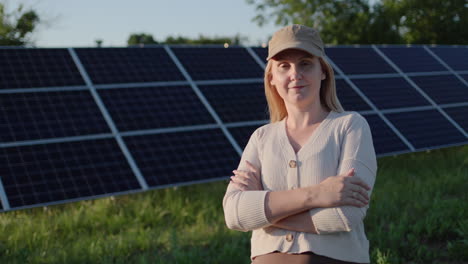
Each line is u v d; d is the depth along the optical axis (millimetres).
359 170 2328
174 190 9227
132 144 8703
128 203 8859
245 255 6406
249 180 2547
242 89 11016
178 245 6582
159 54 11266
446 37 28656
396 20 28562
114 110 9320
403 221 7301
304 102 2443
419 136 11367
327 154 2391
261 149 2596
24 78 9461
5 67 9594
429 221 7242
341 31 29109
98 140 8594
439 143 11383
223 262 6207
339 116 2479
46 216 8227
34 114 8742
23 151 7992
